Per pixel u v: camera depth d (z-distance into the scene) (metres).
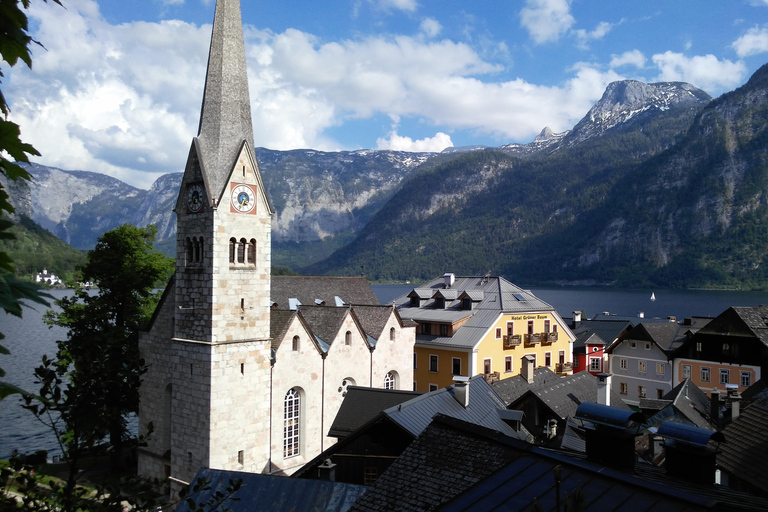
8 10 6.74
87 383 13.68
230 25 55.75
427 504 20.53
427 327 93.25
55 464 63.09
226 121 54.00
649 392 100.62
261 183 54.91
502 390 61.09
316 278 88.25
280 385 57.09
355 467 37.16
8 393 7.48
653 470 22.58
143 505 14.06
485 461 21.78
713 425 52.28
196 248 53.38
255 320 54.22
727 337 89.50
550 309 99.31
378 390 48.88
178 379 53.47
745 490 30.48
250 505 29.53
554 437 43.06
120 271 67.31
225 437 51.78
